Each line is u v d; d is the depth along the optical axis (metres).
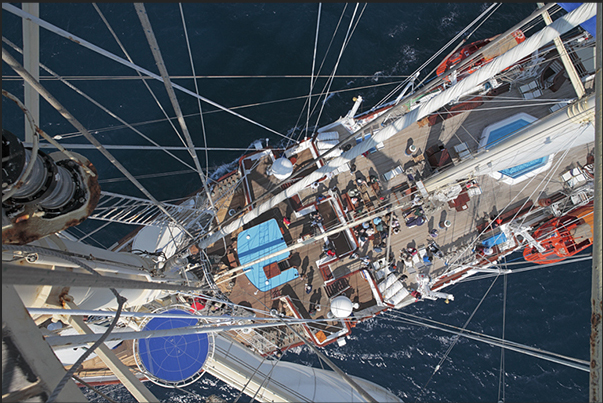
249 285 19.08
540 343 23.52
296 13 26.80
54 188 4.74
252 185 19.75
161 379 14.70
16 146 3.89
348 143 19.44
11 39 24.86
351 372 24.11
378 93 24.25
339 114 24.12
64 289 6.97
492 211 18.86
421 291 18.58
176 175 24.06
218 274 18.25
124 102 25.03
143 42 26.12
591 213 16.98
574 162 18.44
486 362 23.84
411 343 24.55
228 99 25.02
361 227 19.09
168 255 17.20
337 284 19.08
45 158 4.73
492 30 24.98
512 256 25.12
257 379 17.47
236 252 19.34
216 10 26.98
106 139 24.38
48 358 3.47
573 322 23.42
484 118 19.03
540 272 24.56
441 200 18.81
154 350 14.67
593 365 3.30
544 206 18.27
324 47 25.86
